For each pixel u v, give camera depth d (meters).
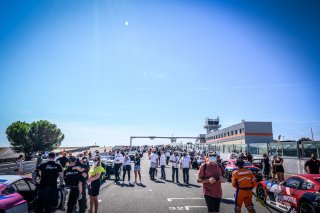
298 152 17.66
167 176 17.69
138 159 13.93
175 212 7.46
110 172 16.48
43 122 57.09
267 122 48.59
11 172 15.16
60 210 7.63
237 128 51.41
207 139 79.44
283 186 7.45
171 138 80.44
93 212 7.39
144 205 8.38
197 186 12.74
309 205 6.14
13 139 54.44
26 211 5.69
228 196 9.98
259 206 8.29
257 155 24.61
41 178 5.89
